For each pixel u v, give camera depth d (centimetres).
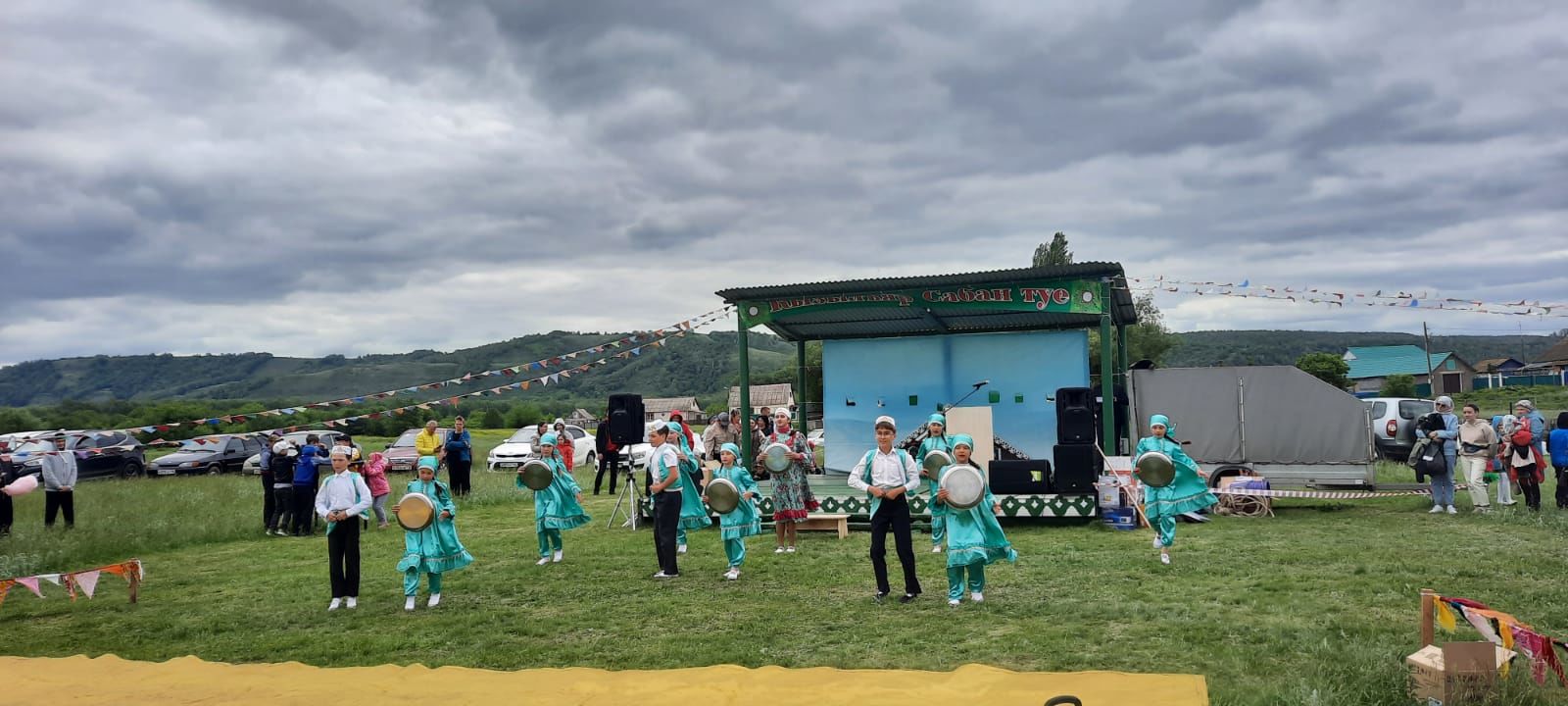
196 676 723
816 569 1130
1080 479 1440
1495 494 1753
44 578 945
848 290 1681
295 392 14750
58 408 5331
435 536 972
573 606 963
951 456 1051
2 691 691
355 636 858
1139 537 1305
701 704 623
